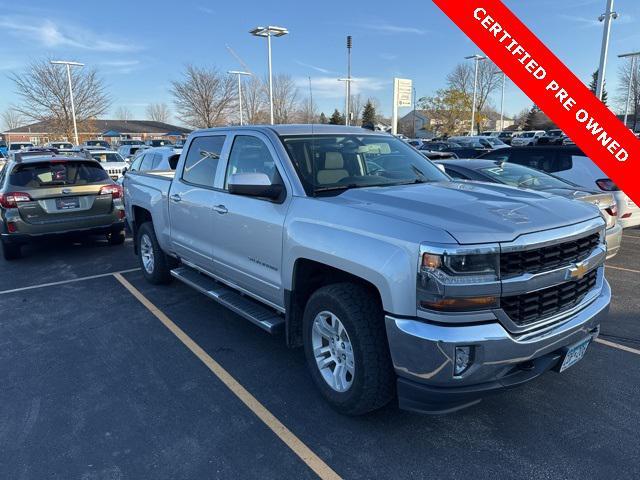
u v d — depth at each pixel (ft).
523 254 8.80
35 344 14.94
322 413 11.01
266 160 12.84
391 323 8.89
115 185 27.30
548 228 9.20
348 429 10.37
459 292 8.34
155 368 13.28
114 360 13.79
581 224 9.86
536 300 9.13
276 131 13.05
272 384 12.33
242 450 9.75
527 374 9.19
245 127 14.03
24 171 25.11
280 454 9.62
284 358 13.80
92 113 150.61
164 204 17.94
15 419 10.91
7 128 269.85
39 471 9.21
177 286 20.65
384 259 8.99
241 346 14.64
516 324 8.85
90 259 25.96
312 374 11.32
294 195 11.62
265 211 12.23
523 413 10.93
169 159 30.71
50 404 11.51
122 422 10.75
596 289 10.75
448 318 8.43
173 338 15.25
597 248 10.52
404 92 132.98
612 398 11.50
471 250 8.33
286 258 11.48
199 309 17.81
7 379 12.75
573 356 10.02
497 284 8.48
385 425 10.52
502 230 8.76
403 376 9.07
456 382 8.55
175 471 9.18
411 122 316.60
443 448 9.73
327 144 13.05
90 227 26.37
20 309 18.10
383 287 9.00
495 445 9.81
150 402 11.54
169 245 18.22
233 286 14.44
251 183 11.37
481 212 9.46
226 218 13.79
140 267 23.21
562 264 9.43
